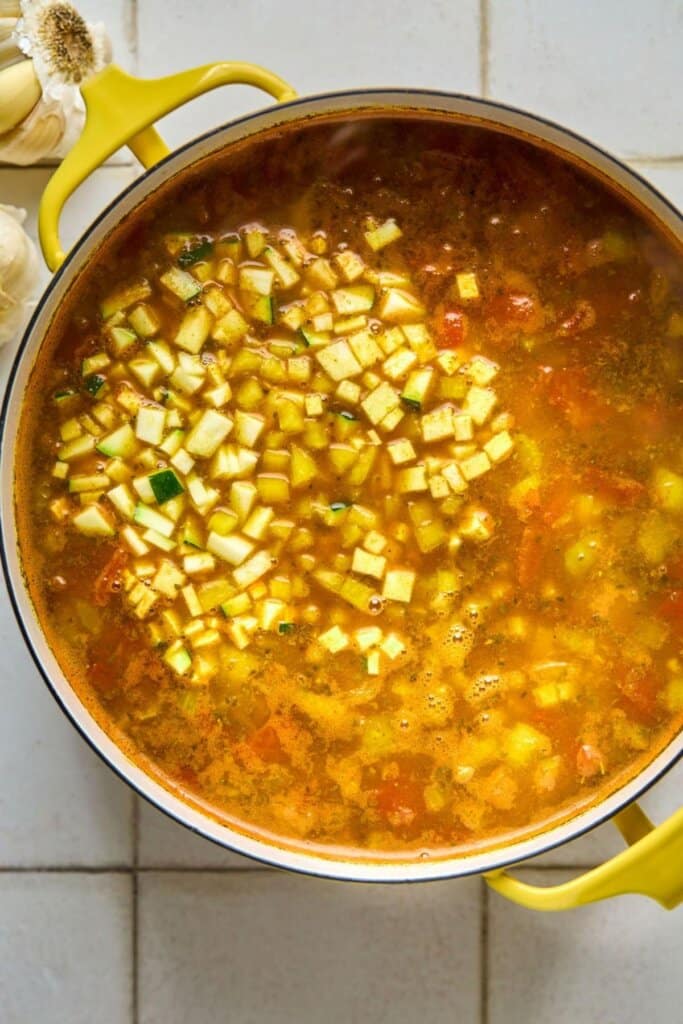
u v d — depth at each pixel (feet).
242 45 2.40
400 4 2.40
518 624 2.28
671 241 2.20
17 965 2.43
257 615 2.28
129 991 2.44
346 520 2.27
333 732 2.27
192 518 2.27
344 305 2.24
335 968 2.43
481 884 2.44
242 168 2.21
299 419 2.26
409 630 2.28
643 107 2.40
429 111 2.17
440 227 2.24
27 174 2.42
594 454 2.27
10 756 2.43
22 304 2.38
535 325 2.25
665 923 2.43
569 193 2.22
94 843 2.43
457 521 2.28
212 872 2.44
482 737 2.27
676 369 2.24
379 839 2.27
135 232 2.23
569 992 2.43
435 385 2.26
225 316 2.25
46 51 2.30
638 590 2.28
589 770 2.26
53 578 2.26
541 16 2.40
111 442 2.26
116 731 2.27
